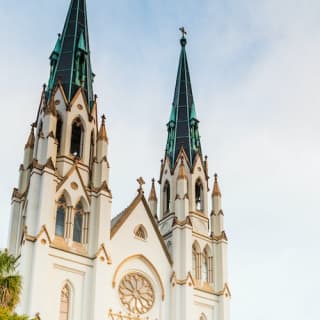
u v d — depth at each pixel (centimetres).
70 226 6094
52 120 6469
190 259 6956
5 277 4181
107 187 6519
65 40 7600
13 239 6278
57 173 6266
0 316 3712
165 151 8300
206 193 7912
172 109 8638
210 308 7050
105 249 6106
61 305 5669
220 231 7656
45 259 5569
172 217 7506
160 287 6600
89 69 7569
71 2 8062
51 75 7400
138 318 6234
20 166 6788
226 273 7344
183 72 8975
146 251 6681
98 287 5866
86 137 6881
